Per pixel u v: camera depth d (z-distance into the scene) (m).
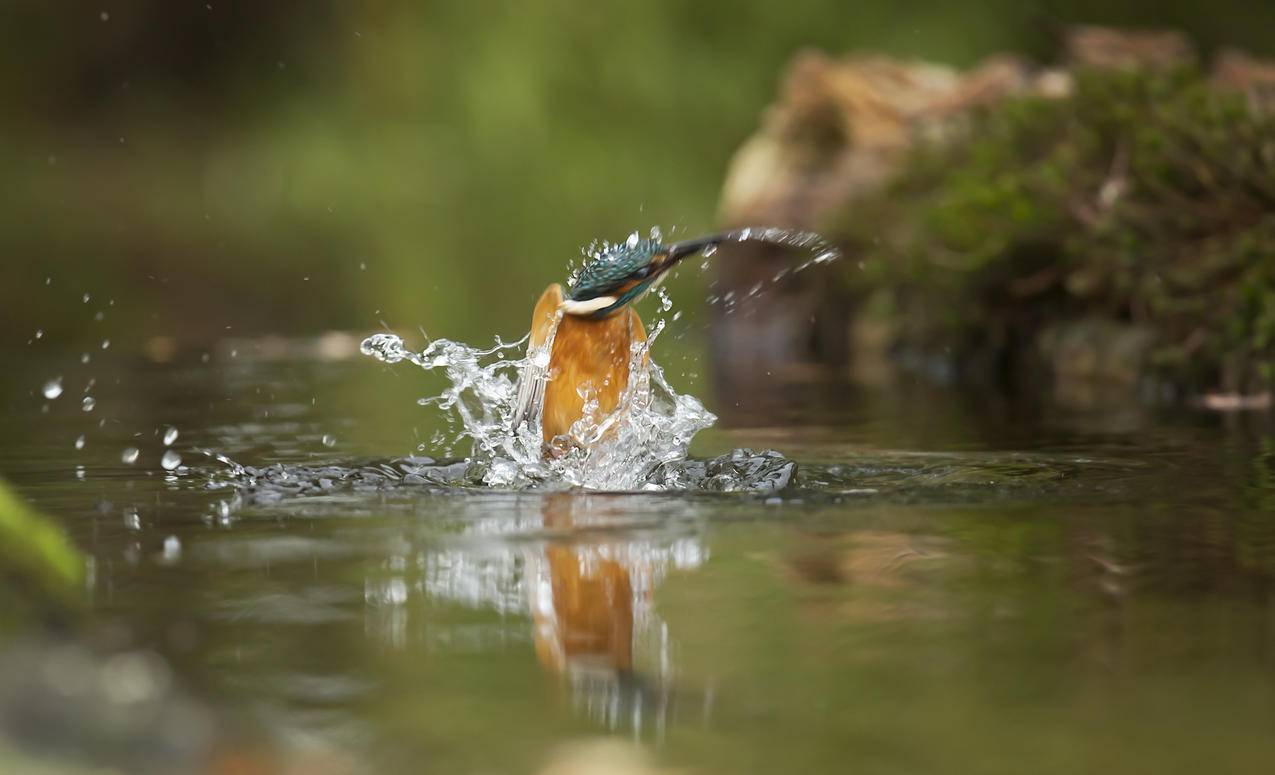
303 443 10.23
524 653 4.83
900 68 22.47
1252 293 12.24
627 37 34.56
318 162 36.94
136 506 7.43
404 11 37.81
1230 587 5.58
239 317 21.89
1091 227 14.08
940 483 8.05
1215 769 3.79
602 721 4.17
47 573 5.11
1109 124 14.66
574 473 8.38
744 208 21.97
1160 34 20.31
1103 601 5.41
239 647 4.84
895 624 5.13
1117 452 9.30
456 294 24.03
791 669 4.66
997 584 5.67
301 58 41.41
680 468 8.38
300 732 4.07
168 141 43.53
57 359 17.44
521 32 35.19
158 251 30.61
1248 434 10.11
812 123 22.09
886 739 4.02
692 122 34.28
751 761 3.89
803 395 13.84
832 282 19.92
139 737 3.90
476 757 3.91
